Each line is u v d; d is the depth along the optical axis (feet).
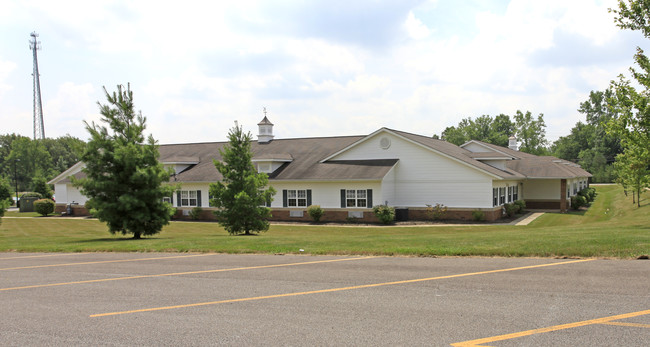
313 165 112.47
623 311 22.29
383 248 42.42
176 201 119.85
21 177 335.26
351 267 35.42
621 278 28.43
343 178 101.09
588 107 361.10
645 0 59.82
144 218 64.49
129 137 65.72
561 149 320.70
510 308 23.40
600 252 35.63
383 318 22.62
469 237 48.26
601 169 267.39
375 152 109.60
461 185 100.22
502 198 107.55
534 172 120.26
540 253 36.73
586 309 22.76
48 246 54.75
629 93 62.59
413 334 20.25
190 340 20.33
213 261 40.65
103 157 63.41
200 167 124.47
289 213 108.27
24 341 20.76
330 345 19.26
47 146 405.18
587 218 102.73
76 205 138.00
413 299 25.80
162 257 43.98
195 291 29.45
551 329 20.22
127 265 39.99
